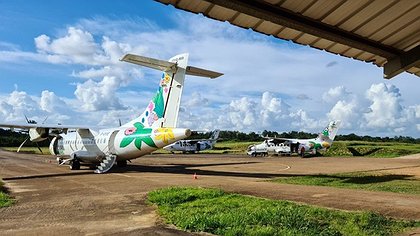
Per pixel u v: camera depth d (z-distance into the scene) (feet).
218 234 22.49
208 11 20.12
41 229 24.90
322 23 21.75
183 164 103.81
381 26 22.59
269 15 19.98
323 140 162.91
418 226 22.95
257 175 67.97
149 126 73.72
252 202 32.58
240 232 22.07
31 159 142.72
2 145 338.75
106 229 24.54
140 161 121.08
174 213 28.96
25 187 51.47
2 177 67.26
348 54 27.04
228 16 20.77
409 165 95.76
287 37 23.86
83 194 42.86
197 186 48.01
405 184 51.42
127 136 74.84
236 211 28.32
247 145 273.75
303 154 155.94
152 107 73.82
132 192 43.83
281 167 91.40
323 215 26.20
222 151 234.79
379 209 28.94
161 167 91.15
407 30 23.27
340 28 22.53
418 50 25.41
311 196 37.11
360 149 181.57
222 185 49.06
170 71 70.85
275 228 23.21
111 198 39.17
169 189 41.34
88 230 24.38
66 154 95.45
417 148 185.68
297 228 23.11
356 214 26.22
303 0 19.25
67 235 23.07
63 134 96.53
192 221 24.86
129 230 24.07
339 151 182.60
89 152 84.02
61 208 33.45
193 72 69.36
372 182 54.65
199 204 32.48
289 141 159.94
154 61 66.33
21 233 23.80
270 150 168.86
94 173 73.92
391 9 20.62
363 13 20.90
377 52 25.79
